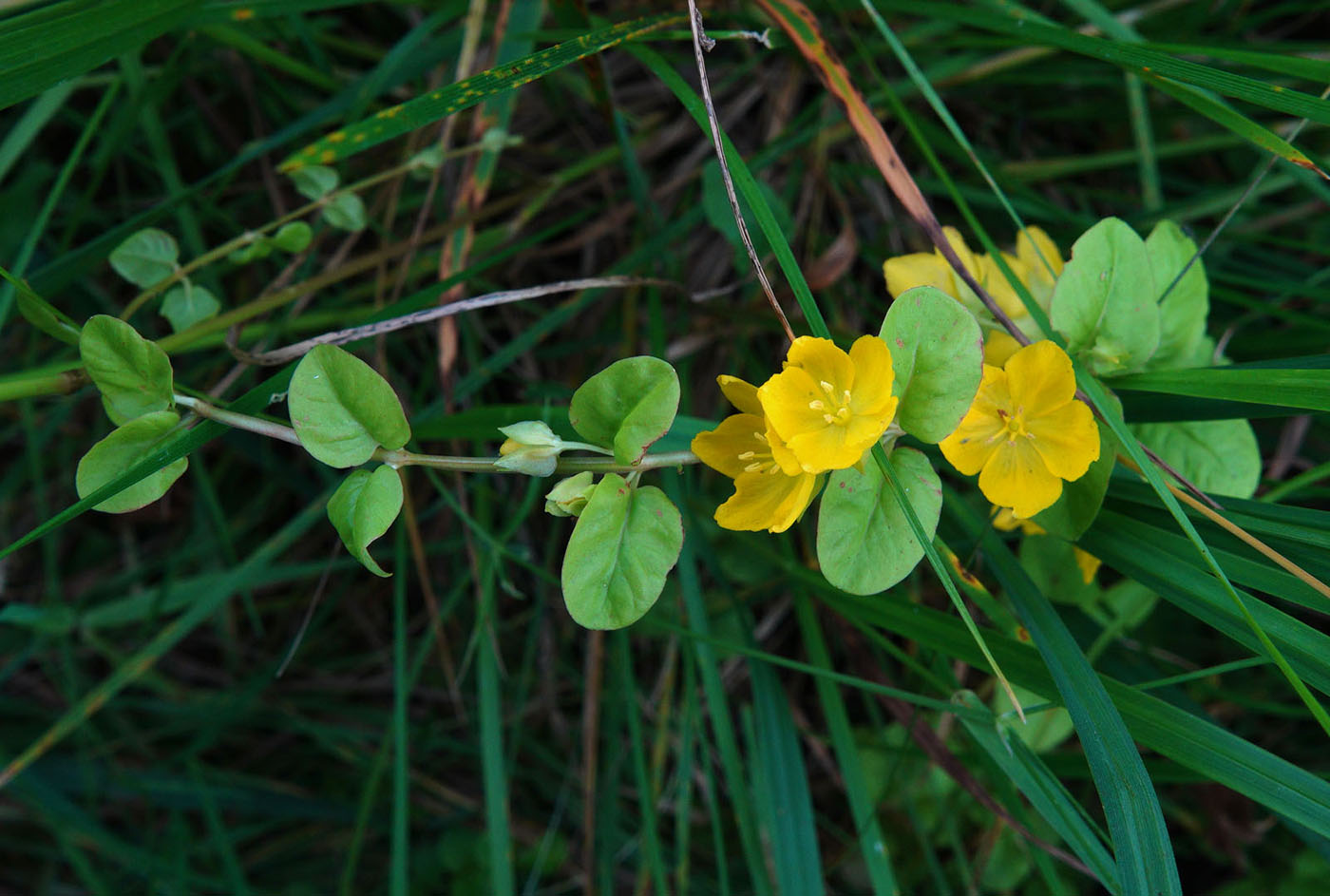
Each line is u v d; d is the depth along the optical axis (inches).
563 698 23.9
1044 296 16.5
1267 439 19.9
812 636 18.7
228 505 25.2
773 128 21.9
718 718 18.2
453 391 19.0
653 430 14.1
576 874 23.6
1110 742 14.8
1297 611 19.3
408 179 22.1
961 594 17.8
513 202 20.4
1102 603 17.9
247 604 21.1
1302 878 20.2
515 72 15.3
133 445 14.4
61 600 23.9
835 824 23.2
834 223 22.5
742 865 23.0
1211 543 15.2
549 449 14.2
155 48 21.7
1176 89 15.6
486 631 18.4
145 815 26.5
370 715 24.5
